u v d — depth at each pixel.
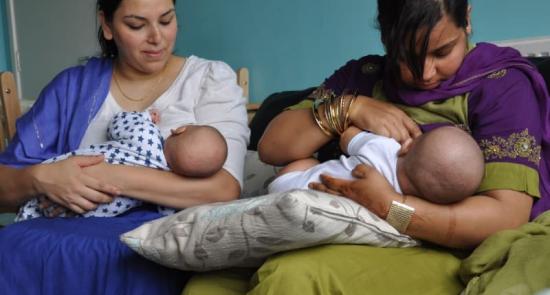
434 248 0.95
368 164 0.98
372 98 1.16
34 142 1.34
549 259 0.76
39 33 3.68
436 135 0.90
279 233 0.83
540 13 1.93
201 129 1.18
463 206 0.90
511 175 0.93
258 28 2.92
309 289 0.78
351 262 0.85
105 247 1.03
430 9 0.91
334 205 0.85
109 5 1.29
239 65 3.04
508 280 0.75
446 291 0.85
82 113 1.35
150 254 0.93
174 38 1.36
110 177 1.15
